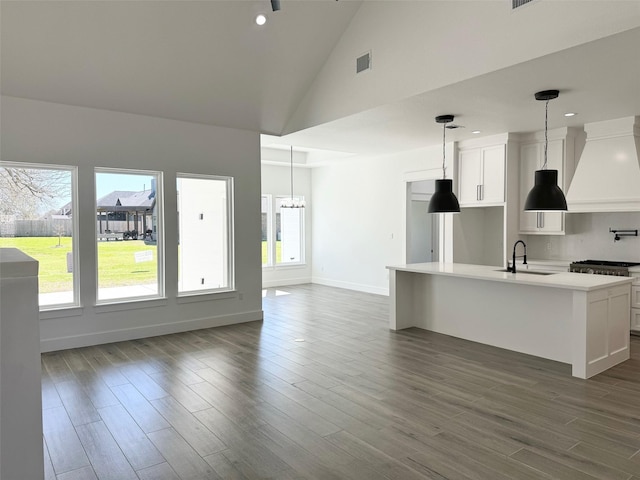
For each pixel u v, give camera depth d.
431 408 3.35
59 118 4.87
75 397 3.61
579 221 6.29
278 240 10.11
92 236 5.13
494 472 2.48
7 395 1.54
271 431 2.99
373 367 4.32
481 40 3.79
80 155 5.01
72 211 5.04
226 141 6.11
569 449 2.73
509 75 3.81
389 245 8.55
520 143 6.52
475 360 4.53
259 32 4.73
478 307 5.23
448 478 2.43
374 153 8.36
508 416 3.20
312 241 10.51
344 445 2.80
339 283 9.79
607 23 3.04
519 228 6.62
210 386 3.84
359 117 5.29
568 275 4.71
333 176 9.88
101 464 2.60
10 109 4.59
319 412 3.29
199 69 4.94
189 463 2.60
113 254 5.39
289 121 6.27
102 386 3.85
